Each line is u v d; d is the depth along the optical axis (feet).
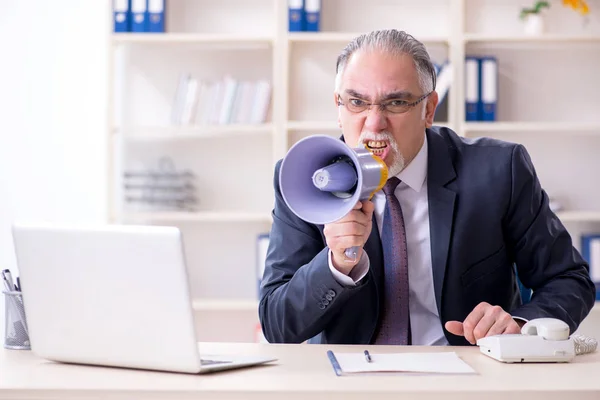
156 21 12.56
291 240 5.98
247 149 13.32
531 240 6.04
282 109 12.42
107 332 4.29
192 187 12.90
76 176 13.25
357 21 13.10
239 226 13.37
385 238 5.88
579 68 12.95
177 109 12.56
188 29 13.28
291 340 5.46
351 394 3.73
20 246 4.46
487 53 13.03
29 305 4.51
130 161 13.38
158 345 4.18
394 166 5.65
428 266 5.95
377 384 3.87
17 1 13.19
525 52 12.99
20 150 13.16
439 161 6.04
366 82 5.51
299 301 5.28
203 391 3.76
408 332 5.89
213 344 5.18
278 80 12.45
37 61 13.23
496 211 5.94
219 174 13.33
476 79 12.28
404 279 5.83
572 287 5.79
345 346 5.08
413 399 3.72
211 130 12.47
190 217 12.46
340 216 4.34
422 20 13.08
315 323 5.30
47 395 3.84
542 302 5.57
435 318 6.00
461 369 4.20
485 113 12.28
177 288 4.10
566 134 12.99
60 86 13.24
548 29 12.95
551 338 4.53
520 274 6.24
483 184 5.99
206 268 13.35
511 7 13.02
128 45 13.23
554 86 12.96
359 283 5.19
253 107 12.55
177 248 4.07
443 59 12.90
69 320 4.40
